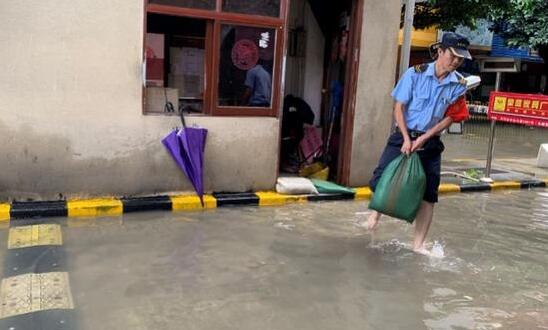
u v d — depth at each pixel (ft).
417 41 54.44
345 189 22.98
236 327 11.30
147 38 20.30
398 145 16.37
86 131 18.65
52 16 17.65
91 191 19.11
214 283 13.42
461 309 12.89
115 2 18.33
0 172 17.95
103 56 18.45
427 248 17.28
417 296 13.46
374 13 22.59
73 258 14.42
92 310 11.61
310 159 25.77
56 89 18.07
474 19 36.42
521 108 27.09
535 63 69.56
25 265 13.78
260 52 20.98
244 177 21.43
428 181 16.24
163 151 19.81
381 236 18.13
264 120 21.38
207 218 18.86
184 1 19.42
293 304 12.54
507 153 40.22
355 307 12.61
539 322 12.46
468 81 15.42
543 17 50.88
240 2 20.27
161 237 16.53
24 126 17.90
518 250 17.66
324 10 26.20
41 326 10.80
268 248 16.19
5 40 17.25
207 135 20.47
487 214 22.18
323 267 14.96
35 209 17.66
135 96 19.11
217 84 20.43
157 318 11.46
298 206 21.25
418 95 15.58
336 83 24.89
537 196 26.27
